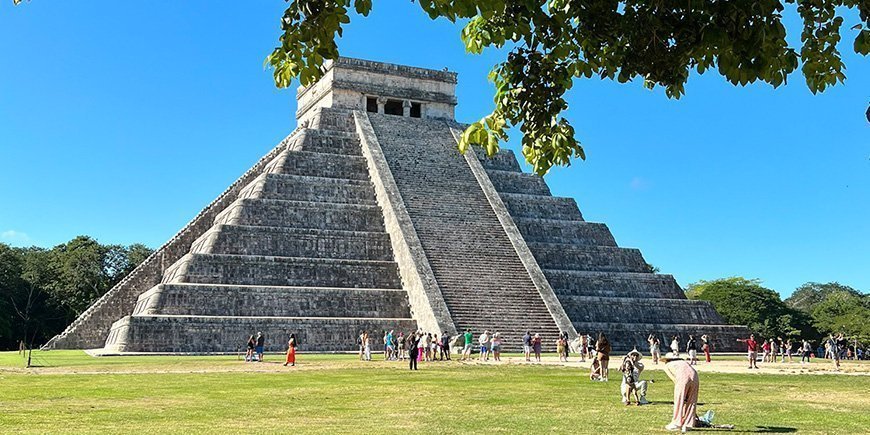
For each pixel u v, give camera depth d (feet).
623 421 59.57
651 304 216.54
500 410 67.21
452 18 25.80
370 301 192.95
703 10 27.91
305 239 203.51
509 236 214.90
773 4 26.58
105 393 81.82
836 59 31.68
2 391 83.20
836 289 526.57
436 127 261.65
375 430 54.44
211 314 180.04
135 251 335.88
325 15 28.17
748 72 27.40
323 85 268.62
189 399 76.13
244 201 205.98
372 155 234.17
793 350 339.98
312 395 80.48
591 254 229.66
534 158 35.32
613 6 30.17
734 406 70.79
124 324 171.63
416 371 118.32
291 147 240.12
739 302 349.20
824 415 63.77
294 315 185.88
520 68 33.55
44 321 297.74
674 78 30.71
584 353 157.58
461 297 189.16
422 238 206.18
